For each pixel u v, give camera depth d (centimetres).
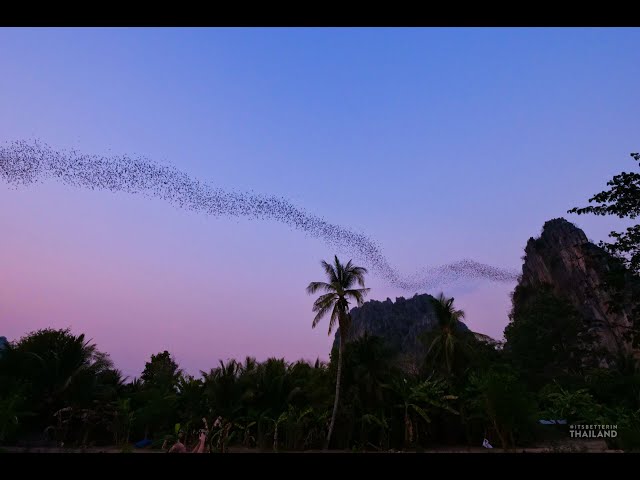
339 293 3228
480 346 5159
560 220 12012
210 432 2925
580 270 9400
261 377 3681
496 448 3156
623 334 1150
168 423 3534
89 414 3253
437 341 4459
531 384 5694
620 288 1149
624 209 1148
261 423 3384
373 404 3431
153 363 5566
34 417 3303
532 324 7362
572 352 7031
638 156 1149
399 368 3725
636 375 4528
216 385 3494
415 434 3400
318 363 4078
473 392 3547
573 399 3981
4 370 3416
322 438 3312
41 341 3694
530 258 11906
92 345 3769
